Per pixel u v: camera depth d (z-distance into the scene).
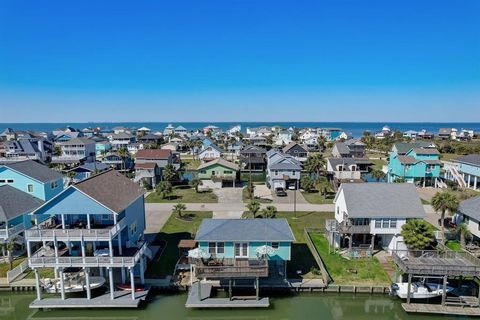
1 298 30.80
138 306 28.42
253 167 95.06
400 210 37.22
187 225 45.97
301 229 45.09
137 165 72.69
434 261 29.98
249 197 61.88
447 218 47.38
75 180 71.88
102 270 31.88
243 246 31.25
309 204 57.25
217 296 29.81
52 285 30.03
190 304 28.03
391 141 144.12
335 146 104.75
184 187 70.94
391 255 36.03
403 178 70.56
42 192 44.72
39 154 99.69
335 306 30.41
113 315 28.52
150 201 59.06
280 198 61.34
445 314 27.73
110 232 27.98
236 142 140.38
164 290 30.95
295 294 30.83
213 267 28.39
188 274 32.75
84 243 29.33
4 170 44.03
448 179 72.94
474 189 66.69
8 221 35.66
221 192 66.19
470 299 28.75
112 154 92.88
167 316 28.02
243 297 29.61
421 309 27.94
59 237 28.16
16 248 36.97
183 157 121.81
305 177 67.44
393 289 29.97
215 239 30.62
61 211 28.38
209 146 107.25
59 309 28.55
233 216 49.72
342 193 39.94
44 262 28.23
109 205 28.84
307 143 145.75
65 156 100.56
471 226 38.94
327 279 30.81
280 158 71.25
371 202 37.91
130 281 30.97
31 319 28.47
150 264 34.59
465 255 32.56
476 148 113.25
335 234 39.59
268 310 28.66
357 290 30.41
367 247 38.44
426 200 58.88
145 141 151.00
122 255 29.84
